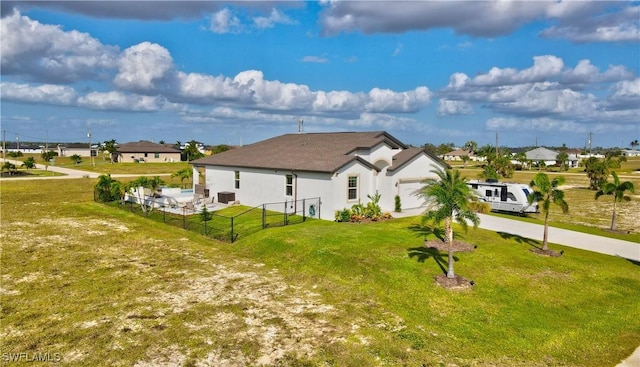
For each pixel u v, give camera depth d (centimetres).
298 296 1260
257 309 1157
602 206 3556
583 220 2833
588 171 5125
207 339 979
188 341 967
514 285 1345
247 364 872
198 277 1438
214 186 3238
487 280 1380
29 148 17638
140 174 6322
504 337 1004
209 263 1617
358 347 944
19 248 1802
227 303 1198
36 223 2395
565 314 1148
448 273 1369
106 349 928
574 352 941
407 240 1806
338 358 896
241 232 2105
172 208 2861
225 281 1397
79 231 2184
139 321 1073
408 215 2538
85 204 3195
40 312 1126
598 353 938
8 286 1325
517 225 2395
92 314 1115
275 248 1750
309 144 3017
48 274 1452
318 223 2197
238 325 1054
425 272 1431
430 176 2867
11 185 4631
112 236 2073
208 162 3269
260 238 1898
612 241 2045
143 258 1678
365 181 2477
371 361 886
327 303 1203
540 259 1616
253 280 1409
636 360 910
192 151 9494
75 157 9025
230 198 2992
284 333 1012
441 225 2141
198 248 1856
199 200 3053
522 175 6981
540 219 2744
